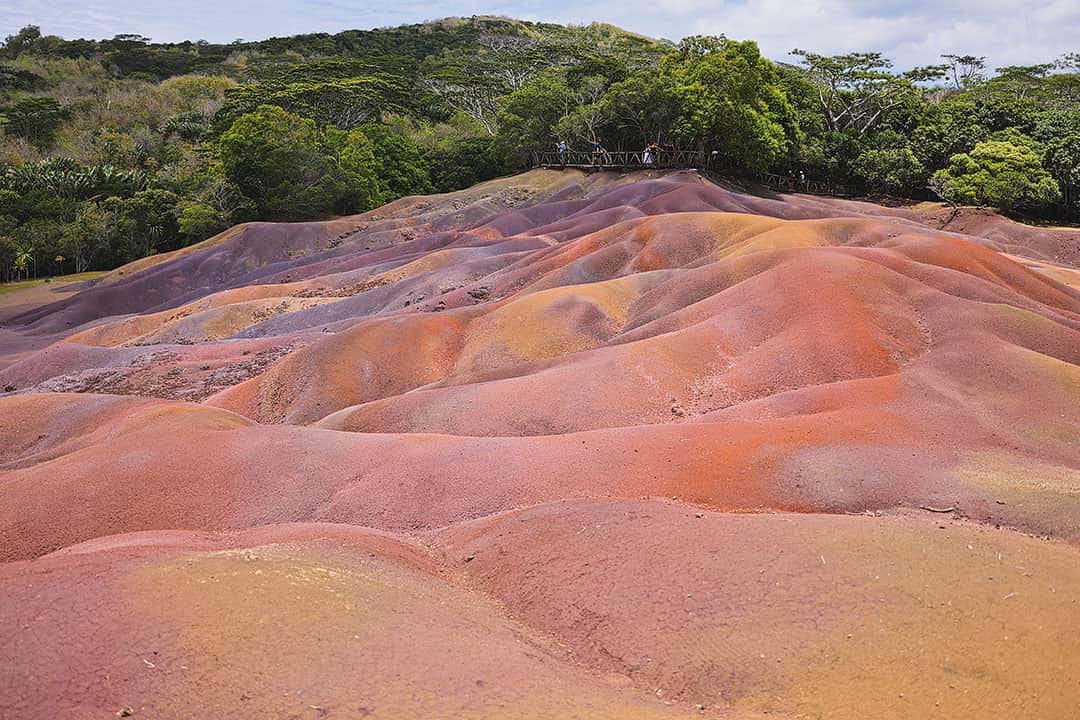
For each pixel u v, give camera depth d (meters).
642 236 45.97
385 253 65.94
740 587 12.76
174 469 21.38
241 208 85.44
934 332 27.08
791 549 13.70
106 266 89.44
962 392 22.67
